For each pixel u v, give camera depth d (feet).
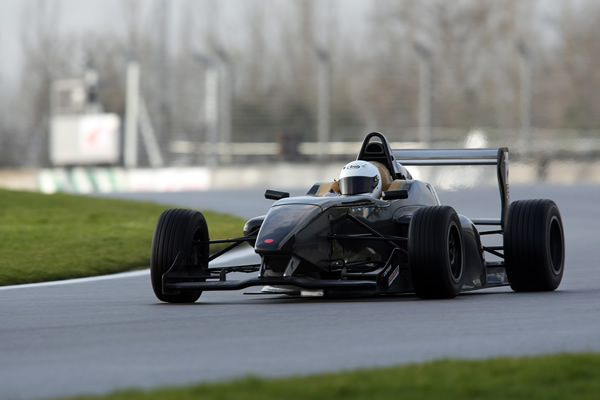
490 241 188.55
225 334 73.51
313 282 92.02
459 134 440.86
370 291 93.04
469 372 55.01
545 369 55.36
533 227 104.53
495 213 233.96
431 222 92.73
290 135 449.06
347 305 90.89
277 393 49.93
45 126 510.58
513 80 537.24
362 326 76.18
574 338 69.10
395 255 95.96
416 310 85.87
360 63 469.57
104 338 73.05
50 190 423.23
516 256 104.78
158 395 49.60
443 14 575.79
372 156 109.70
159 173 407.64
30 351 67.62
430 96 422.82
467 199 276.82
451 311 85.05
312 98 451.12
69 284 122.42
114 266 141.79
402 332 72.69
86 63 496.64
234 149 453.17
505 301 93.56
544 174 405.59
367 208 99.86
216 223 205.98
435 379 53.26
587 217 233.76
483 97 477.77
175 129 467.93
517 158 409.28
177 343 69.62
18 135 496.23
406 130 443.32
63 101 505.66
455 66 556.92
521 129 408.46
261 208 256.32
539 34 550.77
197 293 100.83
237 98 459.32
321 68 451.53
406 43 577.43
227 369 58.95
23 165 496.64
